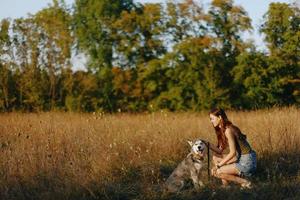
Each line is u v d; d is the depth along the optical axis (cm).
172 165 1233
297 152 1234
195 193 1066
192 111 3481
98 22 4091
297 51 3656
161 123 1603
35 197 1069
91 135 1449
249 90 3572
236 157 1097
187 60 3709
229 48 3719
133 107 3812
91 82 3816
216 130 1116
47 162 1165
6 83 3709
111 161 1192
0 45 3725
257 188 1062
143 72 3812
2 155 1241
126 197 1073
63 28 3838
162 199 1049
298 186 1072
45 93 3753
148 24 4009
